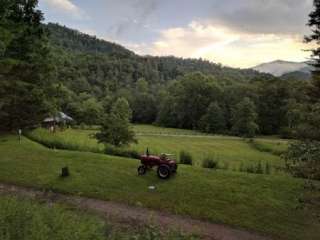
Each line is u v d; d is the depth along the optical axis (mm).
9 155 25734
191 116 116875
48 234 7660
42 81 35875
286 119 97625
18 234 7293
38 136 34469
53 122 66000
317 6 28938
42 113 37312
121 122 43656
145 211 16516
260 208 16453
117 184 19672
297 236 14234
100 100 128375
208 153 59219
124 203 17500
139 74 198875
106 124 43344
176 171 21234
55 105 40469
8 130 36188
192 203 17188
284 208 16359
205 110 114562
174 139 80312
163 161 20500
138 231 13711
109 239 9078
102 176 20812
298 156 10969
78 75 145875
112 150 28203
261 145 70312
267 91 105000
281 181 19344
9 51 27297
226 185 18906
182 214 16250
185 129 116250
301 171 11289
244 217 15766
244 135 93375
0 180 20656
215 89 115000
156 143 69688
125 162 23250
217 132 102438
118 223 14719
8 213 8383
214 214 16094
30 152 26531
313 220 15375
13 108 34125
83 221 9773
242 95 109250
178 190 18594
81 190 19031
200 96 114625
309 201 13352
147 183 19734
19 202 10188
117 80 172000
